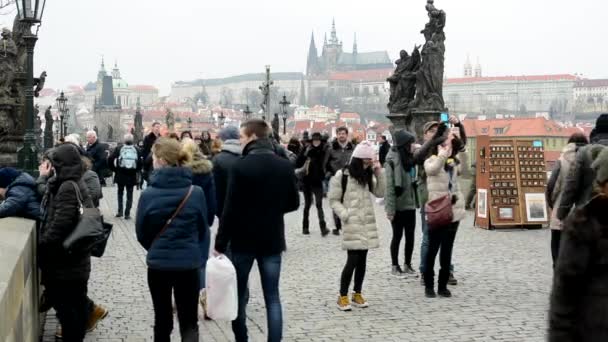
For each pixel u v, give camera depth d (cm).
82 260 830
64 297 835
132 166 2352
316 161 1977
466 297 1184
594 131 1041
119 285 1296
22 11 1373
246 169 842
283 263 1531
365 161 1106
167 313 789
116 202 2992
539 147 2131
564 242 477
